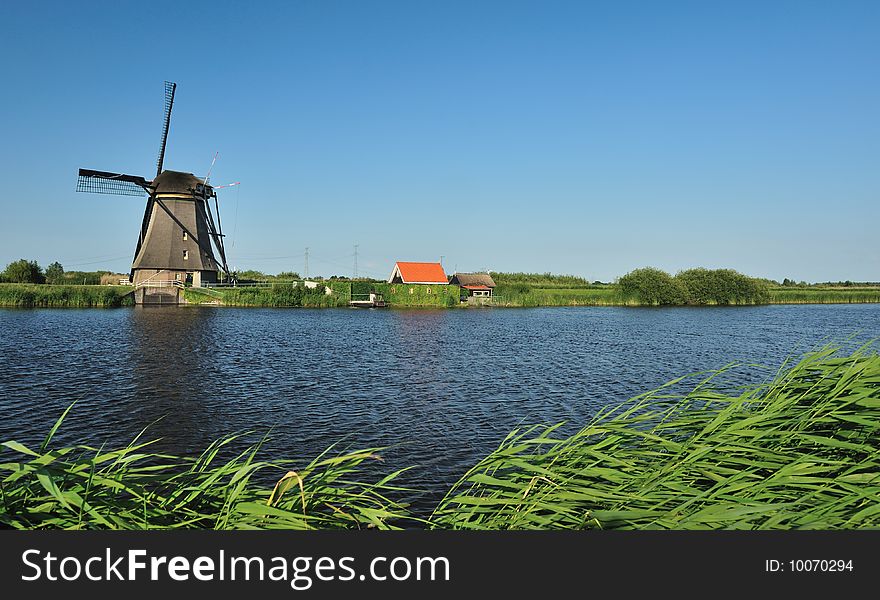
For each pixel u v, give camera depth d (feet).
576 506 14.49
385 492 34.01
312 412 54.85
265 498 14.61
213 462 39.81
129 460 14.17
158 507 13.82
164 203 225.76
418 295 270.26
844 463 13.87
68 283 296.30
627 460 15.99
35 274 276.41
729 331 147.13
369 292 262.06
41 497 12.93
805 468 13.53
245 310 215.31
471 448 43.62
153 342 107.55
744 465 15.11
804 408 16.92
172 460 40.01
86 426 48.93
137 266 225.15
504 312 240.32
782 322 182.19
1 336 113.91
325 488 15.23
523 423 51.34
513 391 65.67
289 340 116.16
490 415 54.19
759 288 322.34
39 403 56.70
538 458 15.98
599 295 306.96
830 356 19.06
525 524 13.60
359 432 48.03
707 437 16.15
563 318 202.80
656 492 14.17
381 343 113.50
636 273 313.73
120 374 73.46
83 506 12.13
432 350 103.09
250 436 46.68
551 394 64.08
